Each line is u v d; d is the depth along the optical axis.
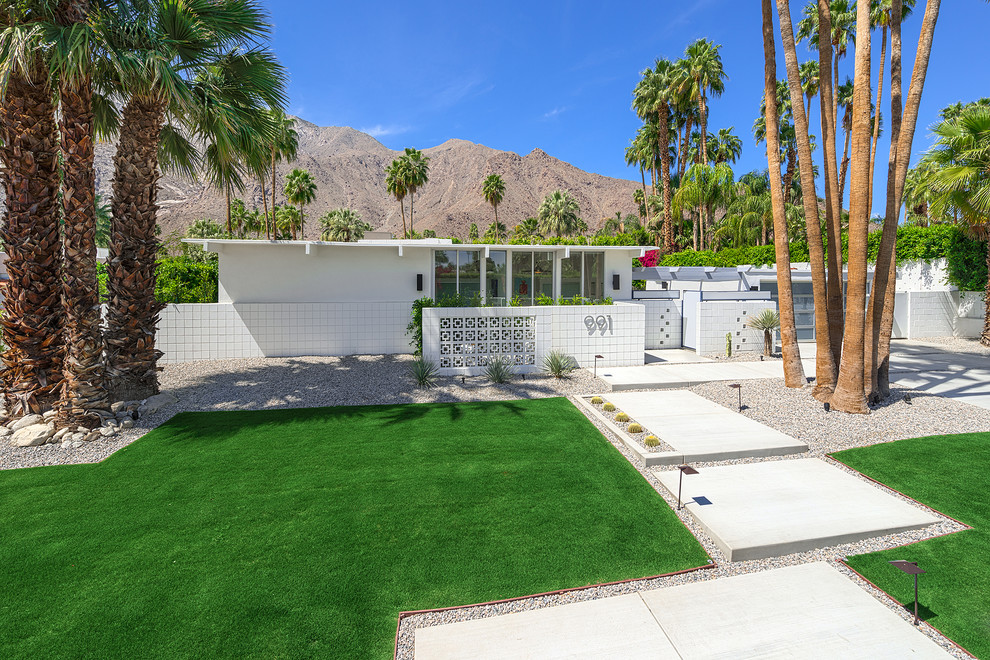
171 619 3.62
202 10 8.59
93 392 7.69
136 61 7.17
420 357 13.50
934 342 18.27
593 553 4.54
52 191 7.85
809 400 9.47
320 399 9.73
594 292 18.11
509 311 12.15
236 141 9.18
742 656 3.32
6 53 6.59
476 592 3.98
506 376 11.36
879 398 9.32
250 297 15.31
